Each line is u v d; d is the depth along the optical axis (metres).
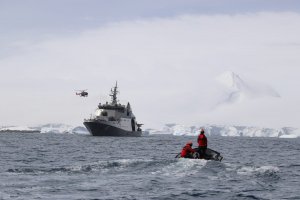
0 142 157.12
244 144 182.25
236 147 143.50
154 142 176.62
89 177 43.81
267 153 103.69
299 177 48.34
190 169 48.94
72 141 173.00
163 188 38.44
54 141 173.00
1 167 56.97
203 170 48.47
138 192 36.50
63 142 161.75
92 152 97.44
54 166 60.56
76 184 39.72
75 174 45.66
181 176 44.94
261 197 35.53
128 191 36.81
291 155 95.81
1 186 38.03
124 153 95.69
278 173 49.88
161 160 54.25
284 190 38.84
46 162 68.06
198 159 54.78
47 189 37.03
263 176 46.22
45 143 150.75
